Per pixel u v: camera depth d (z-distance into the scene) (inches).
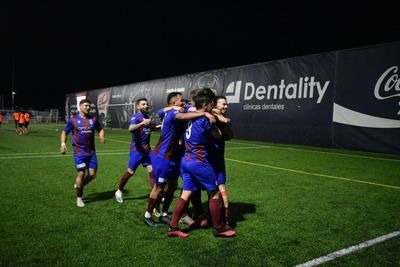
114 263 123.4
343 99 533.6
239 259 127.8
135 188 248.7
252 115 681.0
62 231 156.0
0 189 239.0
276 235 154.0
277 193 237.3
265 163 382.3
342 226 167.6
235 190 245.6
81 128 199.6
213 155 161.8
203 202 210.5
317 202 213.8
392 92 476.1
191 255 131.1
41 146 535.5
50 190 237.1
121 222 170.6
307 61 587.8
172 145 165.5
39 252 132.3
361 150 509.4
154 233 155.2
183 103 173.6
